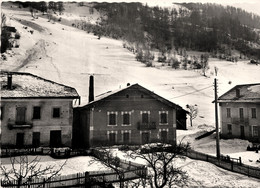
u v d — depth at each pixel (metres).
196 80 94.44
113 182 15.82
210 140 37.66
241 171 20.55
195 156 25.39
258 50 154.25
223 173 20.44
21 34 124.50
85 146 31.14
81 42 142.12
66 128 28.92
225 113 38.69
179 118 52.09
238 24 189.38
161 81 94.69
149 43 191.25
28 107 27.56
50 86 30.23
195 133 44.16
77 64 101.94
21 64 91.56
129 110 31.38
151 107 32.44
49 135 28.14
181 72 110.94
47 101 28.44
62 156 23.55
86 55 117.62
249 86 38.69
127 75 97.88
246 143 32.53
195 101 71.19
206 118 60.62
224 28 194.88
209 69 110.19
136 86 32.03
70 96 28.78
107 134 30.02
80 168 20.16
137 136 31.28
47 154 24.64
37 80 31.16
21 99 26.64
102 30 196.12
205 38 185.00
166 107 33.19
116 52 137.00
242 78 90.12
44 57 103.69
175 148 17.58
